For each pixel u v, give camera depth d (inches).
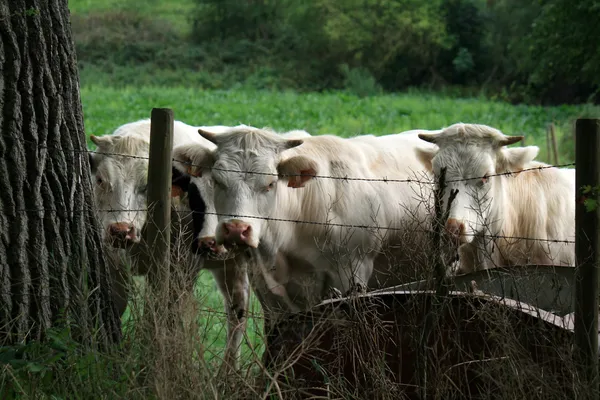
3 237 276.5
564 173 448.5
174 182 380.5
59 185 286.0
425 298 257.6
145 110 2106.3
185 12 4143.7
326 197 391.5
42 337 279.0
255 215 356.2
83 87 2714.1
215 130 440.5
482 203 390.3
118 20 3814.0
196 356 252.2
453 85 3612.2
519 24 3469.5
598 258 246.4
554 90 2888.8
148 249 287.0
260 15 3858.3
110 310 300.7
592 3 1531.7
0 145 275.9
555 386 239.9
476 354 258.2
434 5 3676.2
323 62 3661.4
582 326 247.3
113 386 251.4
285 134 423.2
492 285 305.4
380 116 2108.8
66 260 287.0
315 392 268.1
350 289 272.5
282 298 392.5
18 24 278.2
